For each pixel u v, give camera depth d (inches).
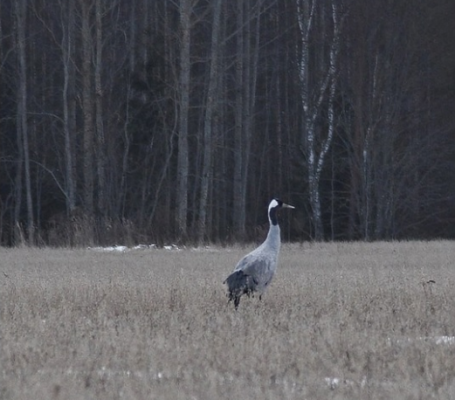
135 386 772.0
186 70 2755.9
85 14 2893.7
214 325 1021.8
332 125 3314.5
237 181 3068.4
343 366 837.8
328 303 1184.8
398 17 3292.3
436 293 1253.1
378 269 1678.2
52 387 761.0
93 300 1234.0
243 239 2635.3
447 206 3476.9
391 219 3275.1
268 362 845.2
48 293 1279.5
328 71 3324.3
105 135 3408.0
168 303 1201.4
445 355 868.0
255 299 1215.6
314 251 2236.7
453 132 3481.8
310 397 744.3
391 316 1093.8
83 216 2640.3
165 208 3112.7
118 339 941.2
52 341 938.1
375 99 3267.7
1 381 789.9
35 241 2696.9
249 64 3351.4
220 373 820.0
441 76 3398.1
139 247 2439.7
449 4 3412.9
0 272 1660.9
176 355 870.4
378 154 3307.1
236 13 3257.9
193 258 2026.3
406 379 786.2
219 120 3472.0
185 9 2743.6
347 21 3307.1
